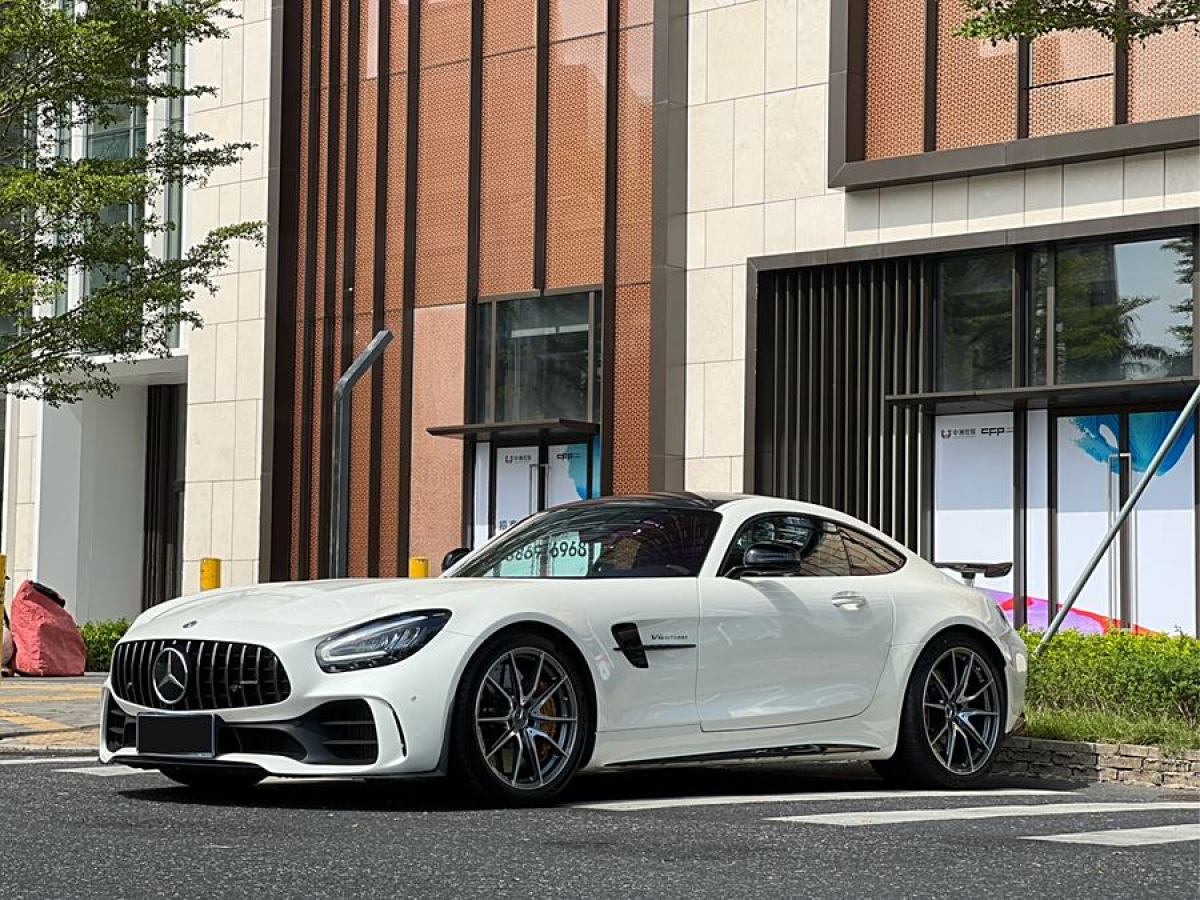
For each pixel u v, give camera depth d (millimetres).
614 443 18766
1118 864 5148
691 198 18234
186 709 6922
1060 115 15938
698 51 18312
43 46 16047
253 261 21969
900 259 16797
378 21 20984
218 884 4602
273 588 7508
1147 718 9766
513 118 19859
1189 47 15266
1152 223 15227
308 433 21281
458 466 20094
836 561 8148
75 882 4629
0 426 28188
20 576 26938
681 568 7609
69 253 16625
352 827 5910
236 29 22391
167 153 17234
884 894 4547
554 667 6934
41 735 10758
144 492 27562
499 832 5809
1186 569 15273
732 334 17797
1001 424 16344
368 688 6574
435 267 20359
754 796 7379
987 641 8391
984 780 8648
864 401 16938
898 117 16906
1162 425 15477
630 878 4770
